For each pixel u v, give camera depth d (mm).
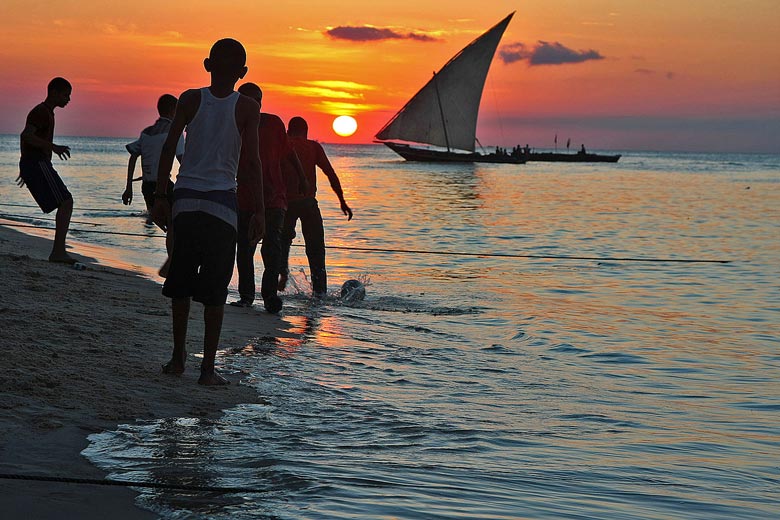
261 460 3834
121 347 5746
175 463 3699
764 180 66125
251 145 5156
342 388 5371
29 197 27266
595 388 5961
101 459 3676
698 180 64750
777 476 4137
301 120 9812
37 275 8406
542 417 5039
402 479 3707
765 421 5223
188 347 6121
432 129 84750
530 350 7297
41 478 3355
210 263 5039
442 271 13344
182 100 5102
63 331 5965
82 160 81875
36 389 4535
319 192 39156
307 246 9820
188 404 4648
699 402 5699
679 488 3873
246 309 8367
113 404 4461
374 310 9141
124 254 12961
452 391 5543
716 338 8312
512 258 15734
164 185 5160
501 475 3879
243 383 5281
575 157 123500
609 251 17438
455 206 31016
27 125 9430
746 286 12547
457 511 3342
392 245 17250
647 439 4695
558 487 3771
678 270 14461
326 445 4152
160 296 8141
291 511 3215
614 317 9492
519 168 92000
